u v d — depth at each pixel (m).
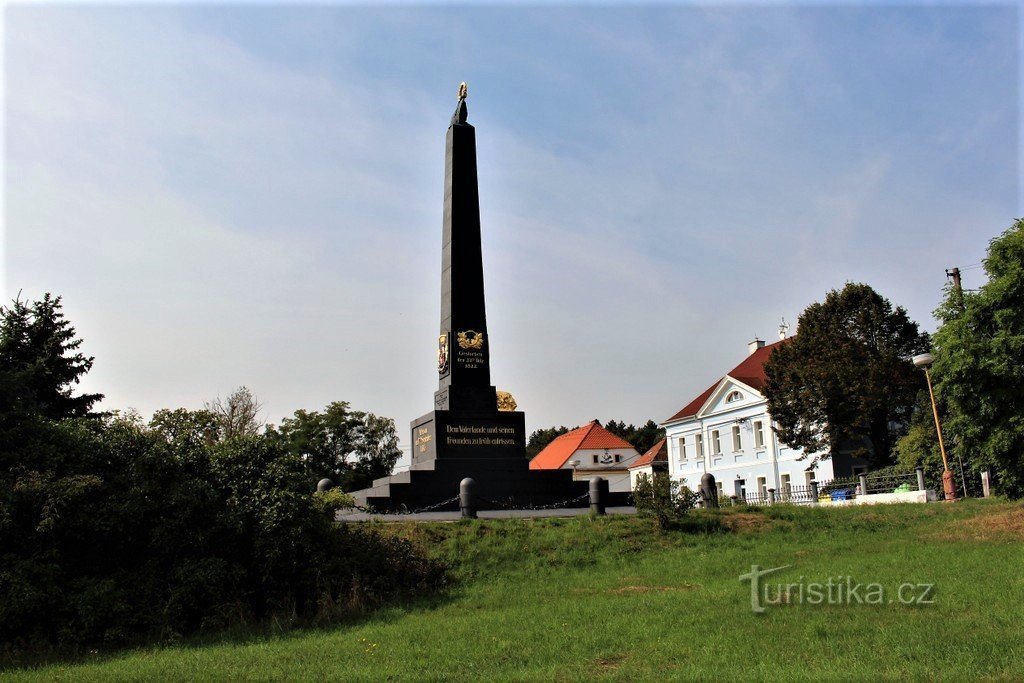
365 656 12.39
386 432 53.84
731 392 59.75
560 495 27.42
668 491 22.62
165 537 16.23
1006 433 22.33
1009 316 22.30
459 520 22.30
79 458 16.47
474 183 28.91
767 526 22.77
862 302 52.59
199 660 12.88
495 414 27.45
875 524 22.77
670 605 14.47
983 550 17.52
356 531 19.09
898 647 10.62
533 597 16.80
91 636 14.81
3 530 14.91
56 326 38.09
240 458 17.95
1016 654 10.02
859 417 49.75
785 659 10.58
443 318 28.53
